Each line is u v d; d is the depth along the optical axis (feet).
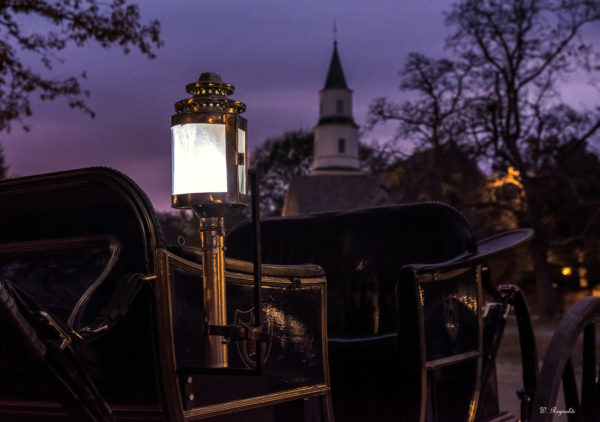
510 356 40.70
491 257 10.89
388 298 13.32
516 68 94.43
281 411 7.75
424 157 97.14
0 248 6.68
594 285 111.75
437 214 13.09
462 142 94.84
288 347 7.39
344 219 14.38
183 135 5.80
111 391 6.24
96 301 5.90
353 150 272.51
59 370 5.57
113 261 6.13
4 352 5.13
